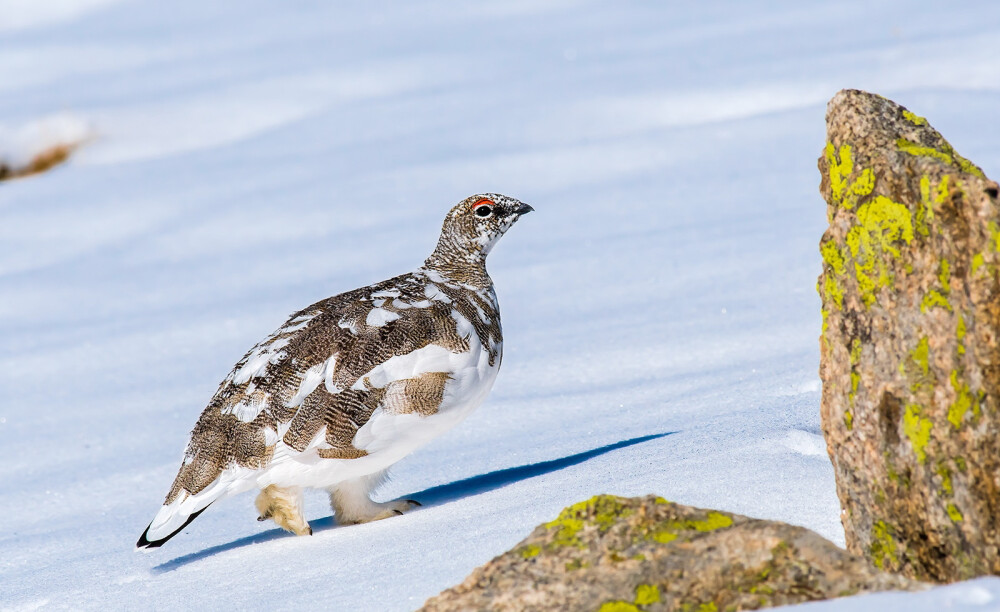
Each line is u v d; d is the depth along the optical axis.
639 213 16.88
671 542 4.93
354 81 30.64
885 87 22.36
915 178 5.02
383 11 39.75
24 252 19.72
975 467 4.69
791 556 4.78
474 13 38.00
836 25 29.16
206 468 7.40
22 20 44.56
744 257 14.05
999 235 4.62
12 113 29.48
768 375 9.74
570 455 8.39
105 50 37.38
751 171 18.08
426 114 25.48
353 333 7.63
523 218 17.62
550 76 27.77
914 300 4.95
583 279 14.33
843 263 5.32
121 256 18.67
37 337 15.13
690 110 23.34
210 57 35.47
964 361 4.72
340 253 17.03
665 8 35.09
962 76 22.16
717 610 4.65
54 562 7.95
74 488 9.87
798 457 6.85
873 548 5.24
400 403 7.47
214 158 24.41
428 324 7.77
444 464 9.04
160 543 7.29
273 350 7.67
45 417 12.11
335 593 6.05
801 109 21.38
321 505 8.99
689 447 7.58
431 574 5.93
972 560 4.75
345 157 22.78
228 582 6.77
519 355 11.98
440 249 8.73
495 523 6.65
